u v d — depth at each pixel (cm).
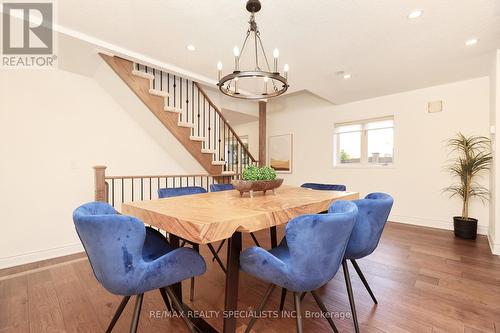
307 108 557
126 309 180
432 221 405
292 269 121
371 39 250
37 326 160
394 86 399
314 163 547
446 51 276
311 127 552
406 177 430
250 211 141
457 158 380
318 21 220
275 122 616
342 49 272
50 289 208
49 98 288
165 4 197
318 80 369
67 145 301
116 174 347
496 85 276
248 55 288
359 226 161
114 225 105
